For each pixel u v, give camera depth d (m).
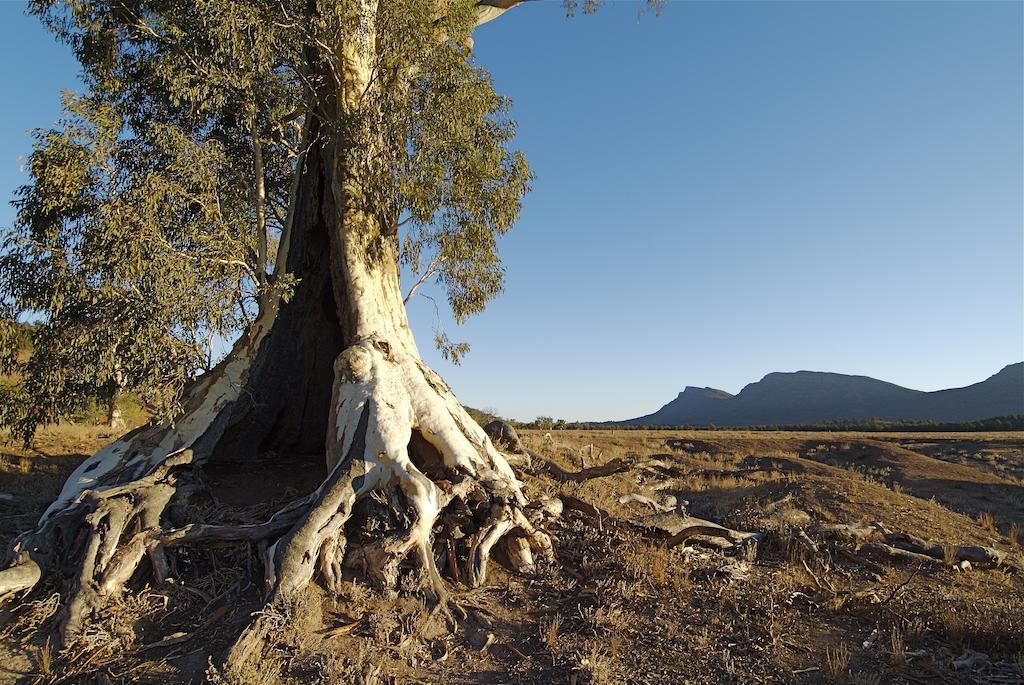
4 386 12.84
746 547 10.34
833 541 10.78
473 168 11.99
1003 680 6.15
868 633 7.33
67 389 10.87
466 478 9.14
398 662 6.37
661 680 6.12
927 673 6.32
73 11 11.23
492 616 7.41
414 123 11.77
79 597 7.10
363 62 12.05
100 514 8.37
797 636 7.17
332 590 7.49
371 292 11.12
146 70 11.89
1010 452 31.41
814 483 15.50
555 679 6.10
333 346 12.29
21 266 9.67
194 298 9.45
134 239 9.12
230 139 12.67
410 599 7.50
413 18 11.56
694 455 26.41
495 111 12.52
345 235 11.27
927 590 8.79
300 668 6.11
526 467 12.93
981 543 11.85
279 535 8.19
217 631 6.85
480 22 17.22
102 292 9.20
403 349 10.71
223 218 11.02
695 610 7.68
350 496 8.36
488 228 12.78
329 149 11.86
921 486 22.23
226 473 10.82
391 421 9.19
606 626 7.17
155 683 5.89
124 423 25.38
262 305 11.66
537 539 9.05
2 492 12.38
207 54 10.82
